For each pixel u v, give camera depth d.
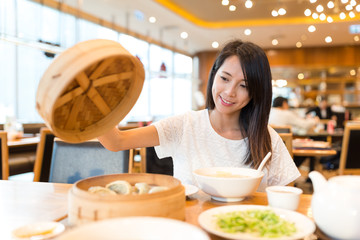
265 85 1.32
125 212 0.67
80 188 0.81
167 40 8.27
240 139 1.46
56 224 0.74
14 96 4.91
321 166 4.57
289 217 0.78
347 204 0.65
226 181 0.92
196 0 5.78
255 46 1.32
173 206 0.72
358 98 9.22
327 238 0.70
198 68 9.75
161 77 8.08
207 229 0.68
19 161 3.26
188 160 1.45
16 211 0.87
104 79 0.82
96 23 6.36
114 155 1.61
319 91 9.36
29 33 5.07
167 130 1.46
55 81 0.65
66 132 0.85
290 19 6.75
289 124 4.84
